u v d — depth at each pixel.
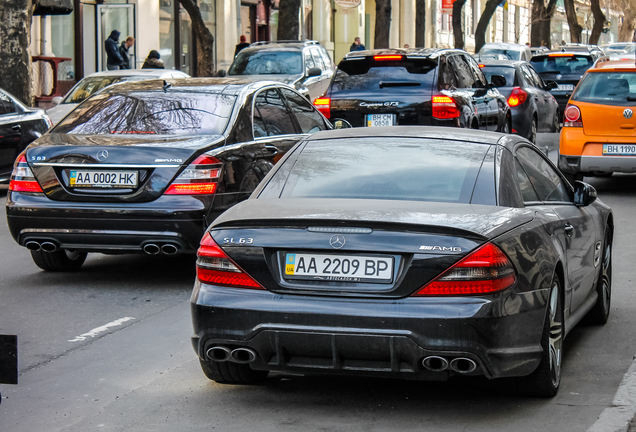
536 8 68.00
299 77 28.50
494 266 6.05
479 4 91.56
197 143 10.71
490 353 6.04
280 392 7.11
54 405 6.90
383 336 6.02
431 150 7.29
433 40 79.38
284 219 6.30
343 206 6.49
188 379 7.52
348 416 6.55
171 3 43.81
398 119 18.17
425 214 6.30
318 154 7.44
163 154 10.44
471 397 6.94
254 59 29.36
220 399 6.98
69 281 11.56
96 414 6.68
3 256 13.41
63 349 8.49
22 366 7.95
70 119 11.72
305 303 6.16
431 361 6.08
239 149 11.09
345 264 6.18
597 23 74.62
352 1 44.53
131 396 7.09
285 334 6.19
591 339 8.75
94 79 24.66
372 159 7.25
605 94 18.33
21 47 25.23
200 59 32.66
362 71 18.61
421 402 6.84
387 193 6.81
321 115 14.05
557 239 7.16
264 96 12.36
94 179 10.55
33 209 10.67
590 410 6.64
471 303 5.99
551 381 6.78
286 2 34.19
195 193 10.41
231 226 6.48
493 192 6.80
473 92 19.73
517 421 6.42
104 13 39.50
